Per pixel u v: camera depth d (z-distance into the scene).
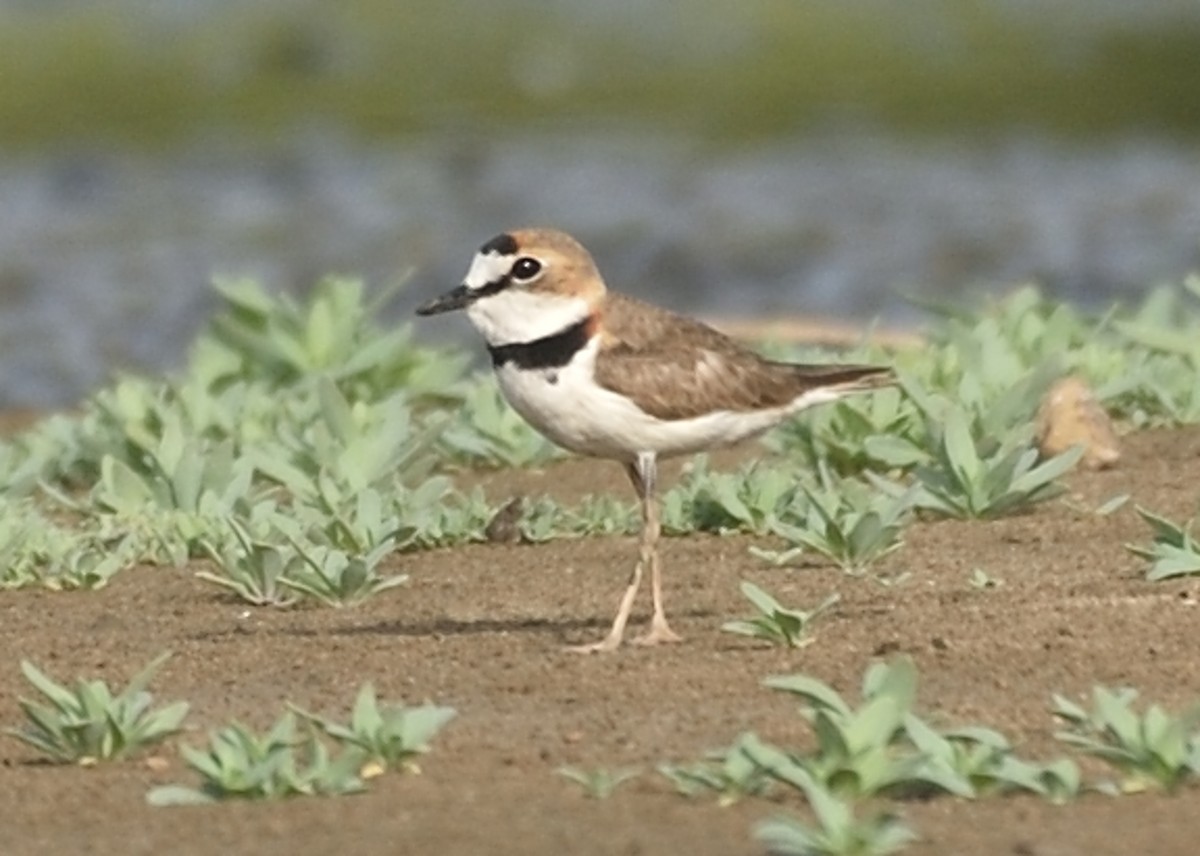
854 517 13.19
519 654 11.48
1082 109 36.84
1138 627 11.40
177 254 28.84
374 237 29.69
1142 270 27.20
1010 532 13.66
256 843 8.71
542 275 11.37
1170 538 12.55
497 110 37.34
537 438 16.27
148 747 10.10
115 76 38.09
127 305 26.42
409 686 10.96
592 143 35.25
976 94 37.97
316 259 28.59
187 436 15.85
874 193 31.88
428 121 36.56
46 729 9.98
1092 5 43.22
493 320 11.45
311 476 15.01
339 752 9.99
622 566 13.41
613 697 10.62
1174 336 17.00
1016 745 9.67
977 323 17.42
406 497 14.38
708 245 29.12
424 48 40.47
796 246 28.97
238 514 14.36
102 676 11.38
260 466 14.83
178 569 13.79
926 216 30.38
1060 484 14.12
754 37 41.53
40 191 32.44
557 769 9.54
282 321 18.06
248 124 36.22
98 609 12.84
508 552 13.91
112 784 9.62
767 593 12.23
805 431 15.29
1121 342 17.81
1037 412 15.28
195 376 17.88
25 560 13.47
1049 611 11.76
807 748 9.70
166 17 40.81
